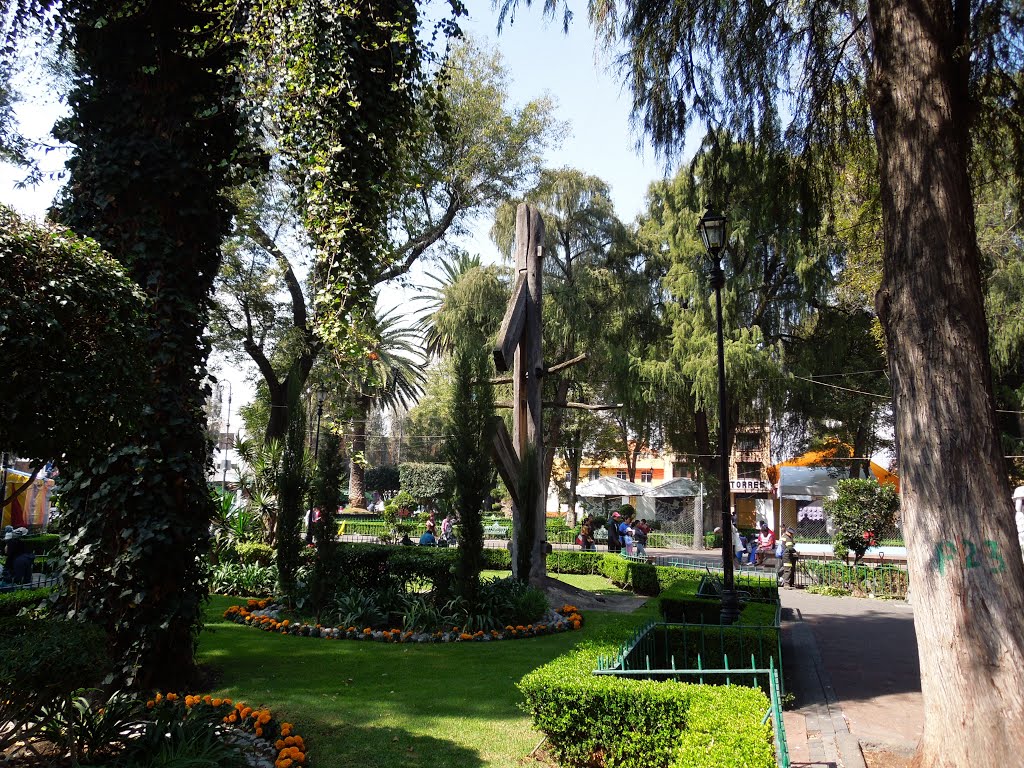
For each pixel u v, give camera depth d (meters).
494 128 20.50
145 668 6.43
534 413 13.59
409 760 5.05
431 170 8.86
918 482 4.91
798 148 8.26
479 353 10.80
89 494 6.65
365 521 35.38
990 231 16.08
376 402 41.47
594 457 43.16
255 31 7.07
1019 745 4.29
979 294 5.08
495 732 5.66
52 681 4.10
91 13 7.02
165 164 6.90
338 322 7.29
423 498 43.53
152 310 6.68
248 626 10.21
